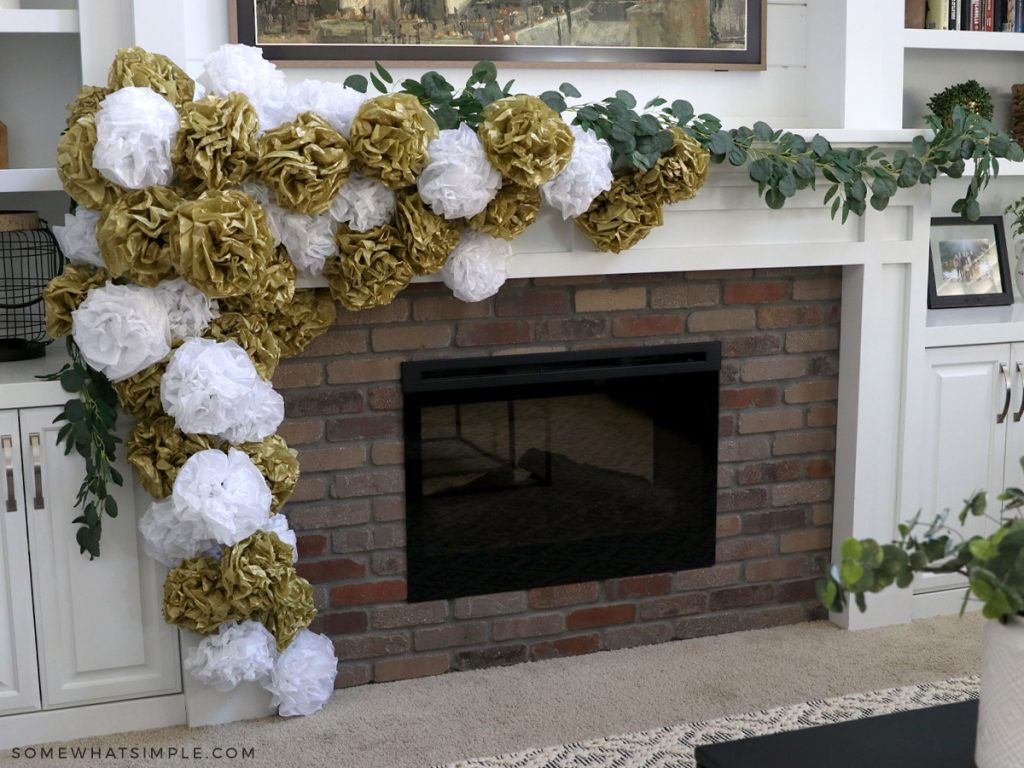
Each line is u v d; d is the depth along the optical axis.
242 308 2.75
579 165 2.85
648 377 3.33
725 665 3.29
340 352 3.03
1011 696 1.64
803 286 3.43
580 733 2.88
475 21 3.21
